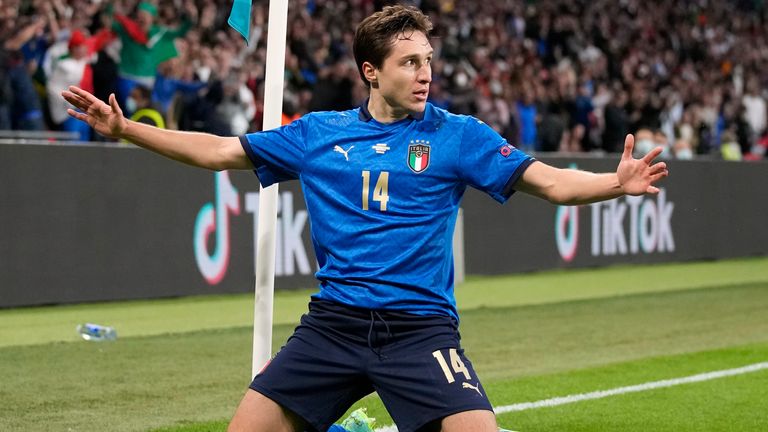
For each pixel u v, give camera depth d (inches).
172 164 1670.8
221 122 1951.3
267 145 613.3
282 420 577.6
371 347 574.6
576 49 3191.4
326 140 601.6
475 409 550.9
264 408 573.9
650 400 1039.6
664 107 3006.9
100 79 1888.5
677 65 3700.8
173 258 1679.4
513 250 2165.4
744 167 2645.2
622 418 964.0
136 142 603.5
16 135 1700.3
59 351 1246.9
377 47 578.2
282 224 1782.7
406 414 563.8
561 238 2252.7
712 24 4057.6
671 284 2090.3
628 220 2379.4
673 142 3061.0
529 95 2632.9
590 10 3499.0
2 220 1510.8
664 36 3742.6
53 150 1551.4
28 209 1534.2
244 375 1131.9
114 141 1904.5
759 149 3371.1
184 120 1927.9
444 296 586.2
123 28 1908.2
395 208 581.9
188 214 1691.7
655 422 948.6
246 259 1766.7
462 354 578.9
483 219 2111.2
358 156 590.2
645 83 3164.4
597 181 556.7
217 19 2363.4
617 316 1651.1
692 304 1804.9
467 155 585.3
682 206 2496.3
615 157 2282.2
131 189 1628.9
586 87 2967.5
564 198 565.9
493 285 2001.7
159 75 1897.1
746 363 1249.4
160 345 1299.2
